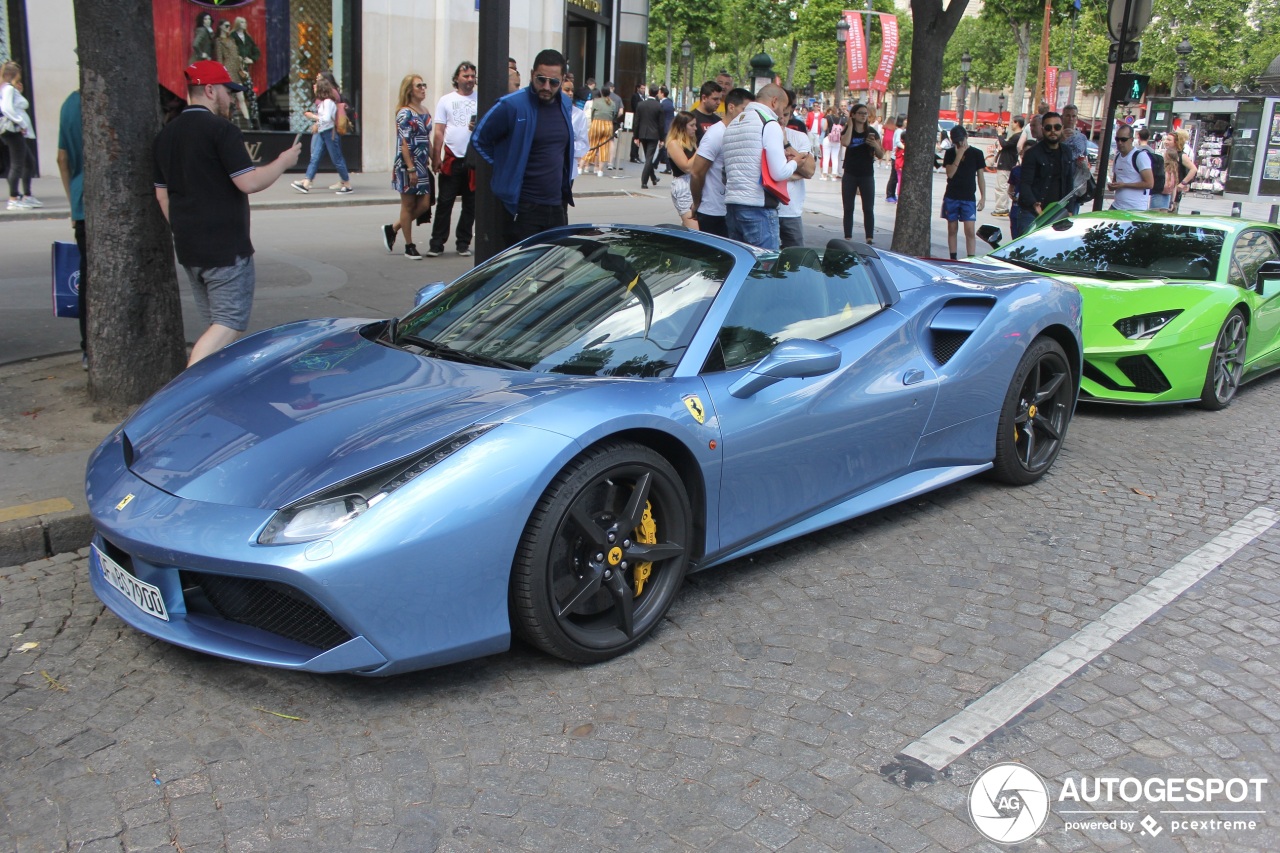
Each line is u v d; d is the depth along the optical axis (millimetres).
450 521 2723
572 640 3039
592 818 2432
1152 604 3697
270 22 16625
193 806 2436
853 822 2443
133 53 4758
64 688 2945
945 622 3514
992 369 4559
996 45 57031
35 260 8945
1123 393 6359
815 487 3848
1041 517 4582
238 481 2865
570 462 2961
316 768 2596
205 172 4734
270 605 2797
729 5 50250
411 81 9523
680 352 3461
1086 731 2867
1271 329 7133
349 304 7789
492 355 3541
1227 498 4906
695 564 3475
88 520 3928
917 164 9867
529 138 6242
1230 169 25828
